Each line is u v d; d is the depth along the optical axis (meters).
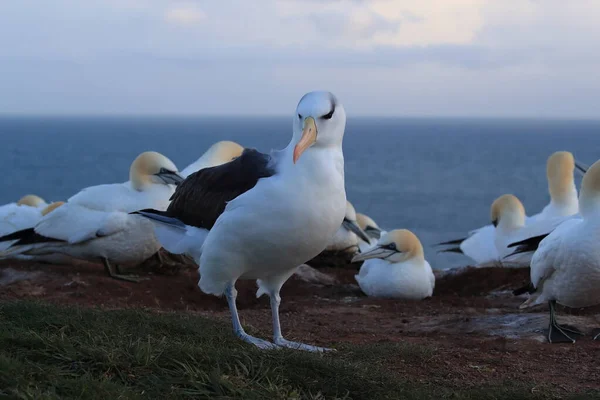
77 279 12.48
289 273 8.37
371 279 13.16
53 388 5.60
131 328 7.68
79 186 81.00
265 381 6.43
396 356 7.77
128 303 11.50
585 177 8.79
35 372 5.93
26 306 8.02
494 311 11.28
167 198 13.57
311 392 6.42
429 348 8.05
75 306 8.67
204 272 8.21
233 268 8.05
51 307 8.16
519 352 8.33
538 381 7.13
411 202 74.81
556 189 16.30
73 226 13.20
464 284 14.80
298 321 10.51
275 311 8.47
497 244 15.32
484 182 96.44
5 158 127.19
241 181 8.18
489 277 14.72
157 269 14.34
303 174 7.65
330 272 16.47
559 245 8.93
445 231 56.59
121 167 108.00
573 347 8.57
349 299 12.91
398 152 170.75
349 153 164.88
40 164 112.75
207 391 6.02
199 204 8.55
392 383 6.61
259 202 7.65
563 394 6.69
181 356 6.61
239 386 6.18
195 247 8.77
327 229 7.80
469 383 7.06
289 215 7.60
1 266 13.43
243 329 8.72
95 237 13.12
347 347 8.09
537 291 9.55
